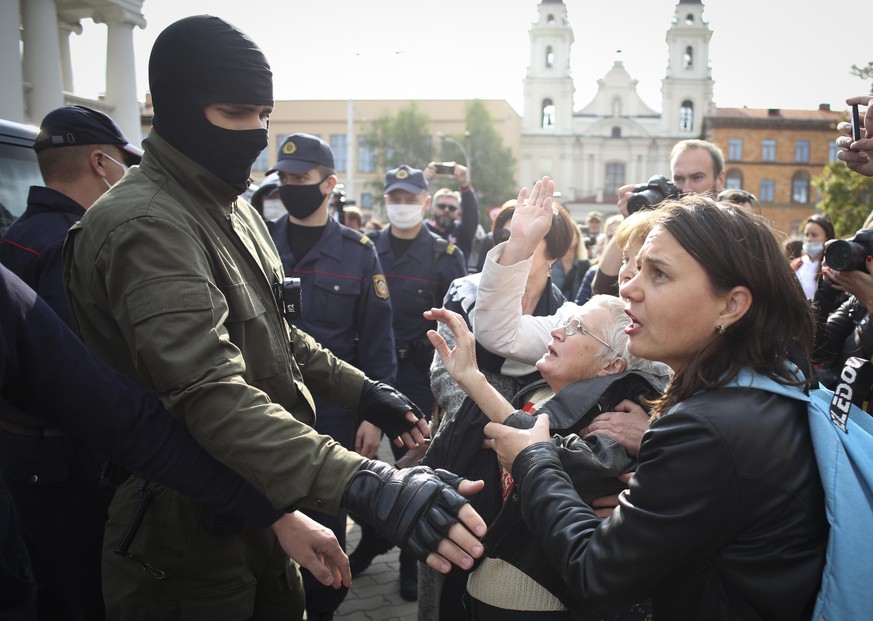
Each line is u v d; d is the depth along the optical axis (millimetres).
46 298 2150
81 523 2215
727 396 1158
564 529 1246
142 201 1447
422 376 3996
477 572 1697
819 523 1104
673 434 1131
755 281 1178
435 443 1917
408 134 38844
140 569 1609
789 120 46500
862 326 2191
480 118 41719
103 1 9234
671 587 1210
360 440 2893
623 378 1711
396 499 1253
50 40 8398
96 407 1318
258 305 1619
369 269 3209
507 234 2455
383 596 3400
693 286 1199
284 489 1301
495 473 1851
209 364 1344
